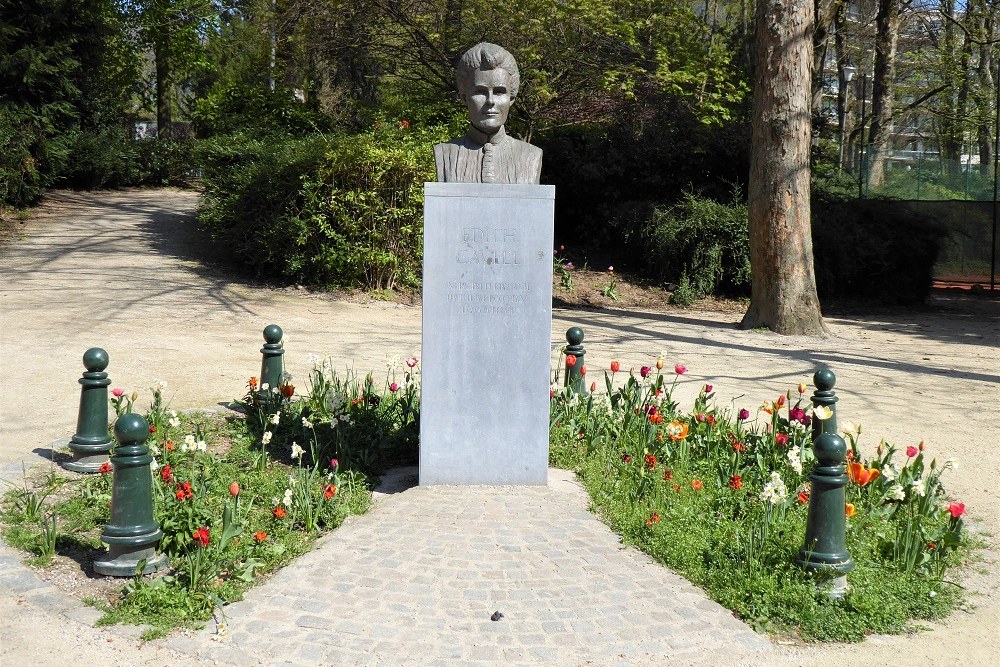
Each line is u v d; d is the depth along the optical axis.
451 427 6.12
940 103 37.78
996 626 4.43
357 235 15.56
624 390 7.38
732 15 31.94
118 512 4.62
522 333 6.09
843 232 19.62
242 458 6.46
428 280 5.99
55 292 13.14
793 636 4.23
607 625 4.21
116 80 31.25
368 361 10.39
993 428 8.46
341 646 3.95
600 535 5.31
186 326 11.80
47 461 6.42
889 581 4.76
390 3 18.73
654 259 19.92
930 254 20.22
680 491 5.88
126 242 17.67
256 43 24.23
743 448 6.55
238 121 20.25
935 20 38.81
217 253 17.27
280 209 15.35
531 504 5.79
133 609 4.25
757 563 4.69
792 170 14.51
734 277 19.30
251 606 4.31
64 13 22.23
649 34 20.48
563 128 21.89
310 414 7.24
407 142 15.91
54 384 8.53
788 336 14.59
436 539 5.16
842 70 34.53
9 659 3.84
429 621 4.19
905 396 9.89
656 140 21.09
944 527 5.32
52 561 4.79
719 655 4.01
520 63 19.14
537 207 6.00
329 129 20.19
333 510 5.45
